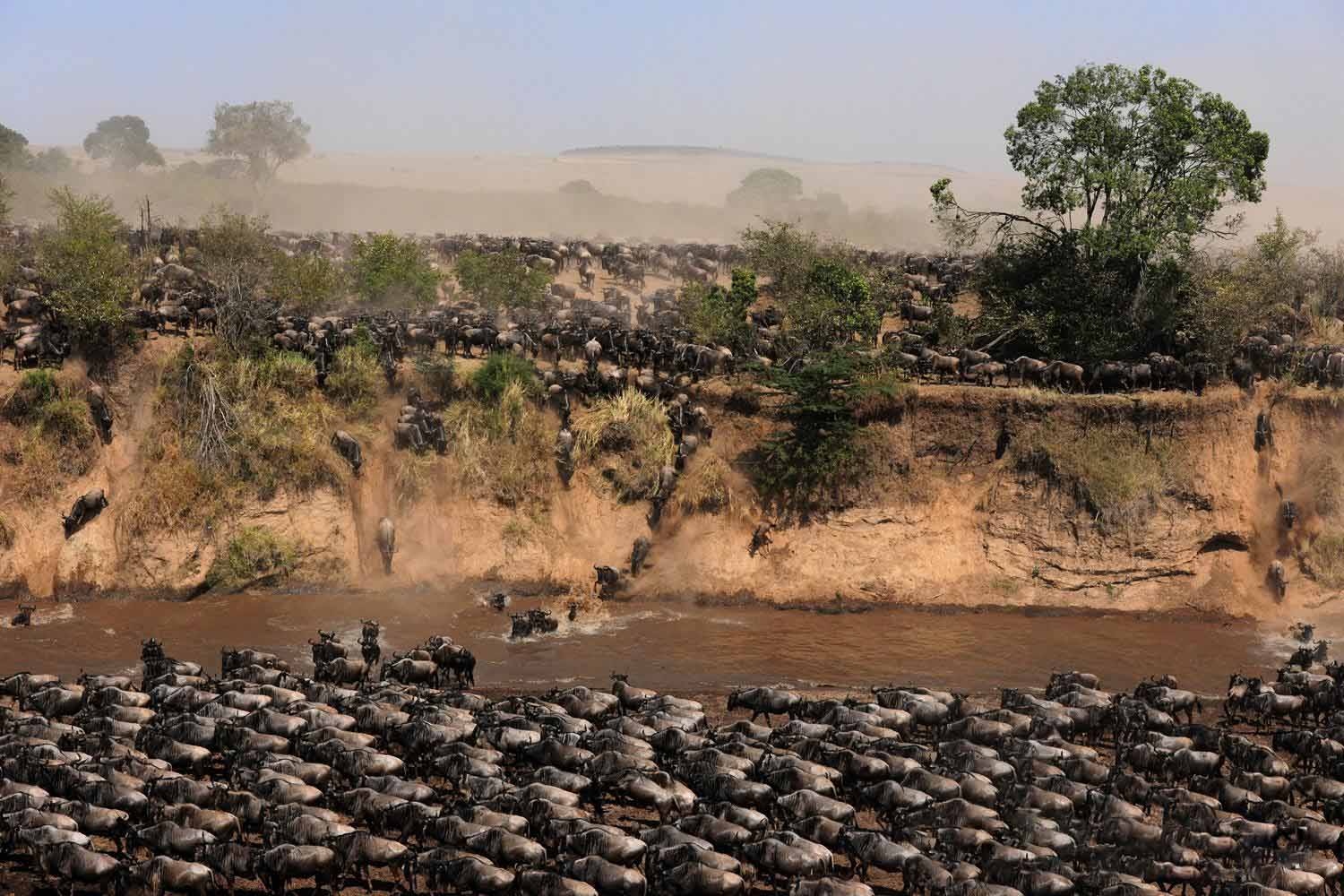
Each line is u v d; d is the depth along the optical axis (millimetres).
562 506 47906
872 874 27141
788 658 40969
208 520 45219
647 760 30281
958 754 30422
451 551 46656
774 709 34656
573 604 44812
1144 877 25859
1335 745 32250
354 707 32125
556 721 31703
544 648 41062
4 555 44594
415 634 41812
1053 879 24875
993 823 27281
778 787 29000
